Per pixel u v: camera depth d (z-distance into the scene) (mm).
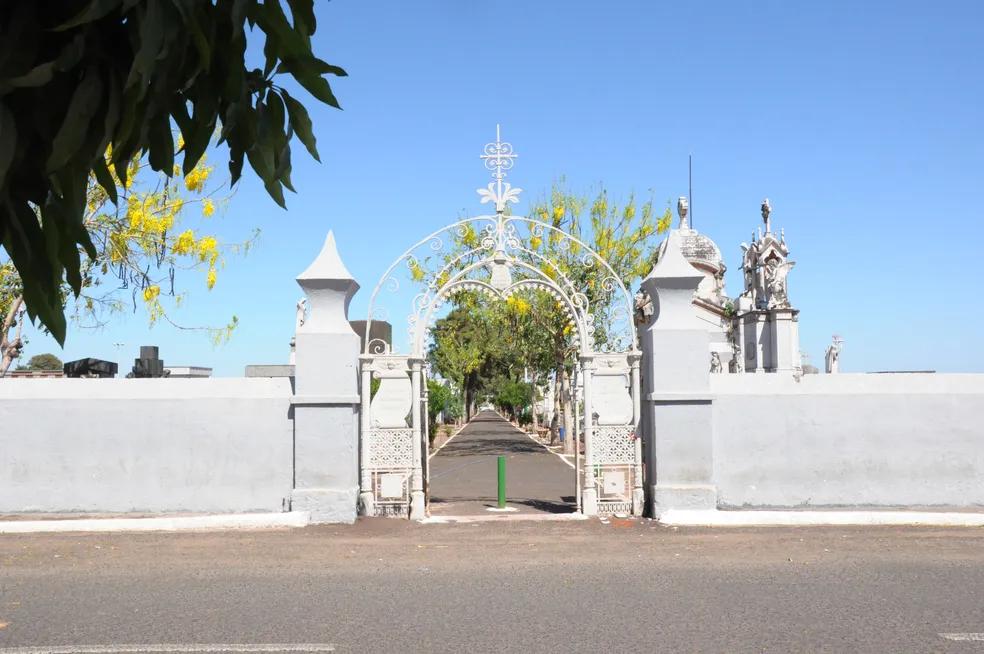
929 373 14016
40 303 2840
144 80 2529
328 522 13039
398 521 13266
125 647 6531
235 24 2795
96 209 17406
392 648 6547
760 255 29812
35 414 13430
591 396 13945
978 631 6957
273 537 11875
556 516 13641
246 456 13430
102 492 13344
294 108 3230
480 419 101875
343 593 8461
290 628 7125
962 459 13727
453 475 23719
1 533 12109
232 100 2996
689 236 38594
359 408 13844
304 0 3150
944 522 12688
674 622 7281
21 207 2795
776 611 7629
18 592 8516
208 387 13578
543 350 32594
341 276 13398
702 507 13273
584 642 6699
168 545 11234
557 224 28734
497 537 11930
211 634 6934
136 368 21141
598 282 26688
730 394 13781
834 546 11000
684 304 13789
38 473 13352
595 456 13867
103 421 13453
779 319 28453
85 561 10141
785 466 13703
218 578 9203
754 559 10180
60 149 2553
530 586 8758
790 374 13898
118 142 2734
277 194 3250
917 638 6758
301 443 13211
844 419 13766
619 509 13828
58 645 6598
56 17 2656
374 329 16797
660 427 13445
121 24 2756
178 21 2627
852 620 7305
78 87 2611
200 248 18438
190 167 3012
